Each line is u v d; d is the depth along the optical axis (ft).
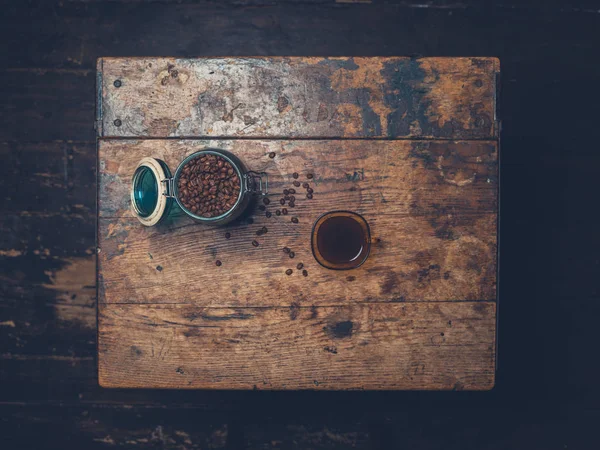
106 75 5.43
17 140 7.51
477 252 5.36
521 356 7.55
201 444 7.54
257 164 5.40
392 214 5.38
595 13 7.55
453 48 7.50
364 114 5.40
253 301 5.35
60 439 7.55
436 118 5.40
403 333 5.33
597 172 7.54
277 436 7.55
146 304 5.37
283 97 5.40
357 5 7.50
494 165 5.38
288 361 5.33
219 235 5.38
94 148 7.53
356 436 7.54
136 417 7.57
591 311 7.55
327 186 5.39
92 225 7.54
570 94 7.54
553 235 7.54
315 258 5.23
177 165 5.40
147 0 7.48
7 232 7.54
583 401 7.55
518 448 7.54
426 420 7.55
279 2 7.47
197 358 5.34
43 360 7.57
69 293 7.56
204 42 7.47
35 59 7.52
